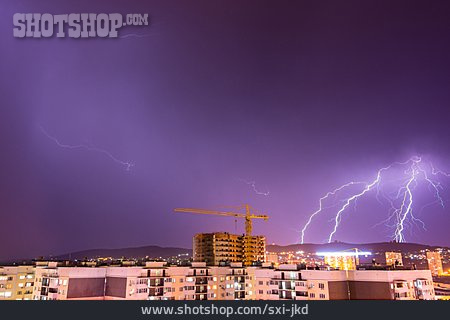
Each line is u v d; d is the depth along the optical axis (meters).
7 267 104.50
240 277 104.00
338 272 71.62
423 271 71.75
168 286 89.31
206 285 97.62
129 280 82.81
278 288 76.94
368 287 69.06
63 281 80.94
